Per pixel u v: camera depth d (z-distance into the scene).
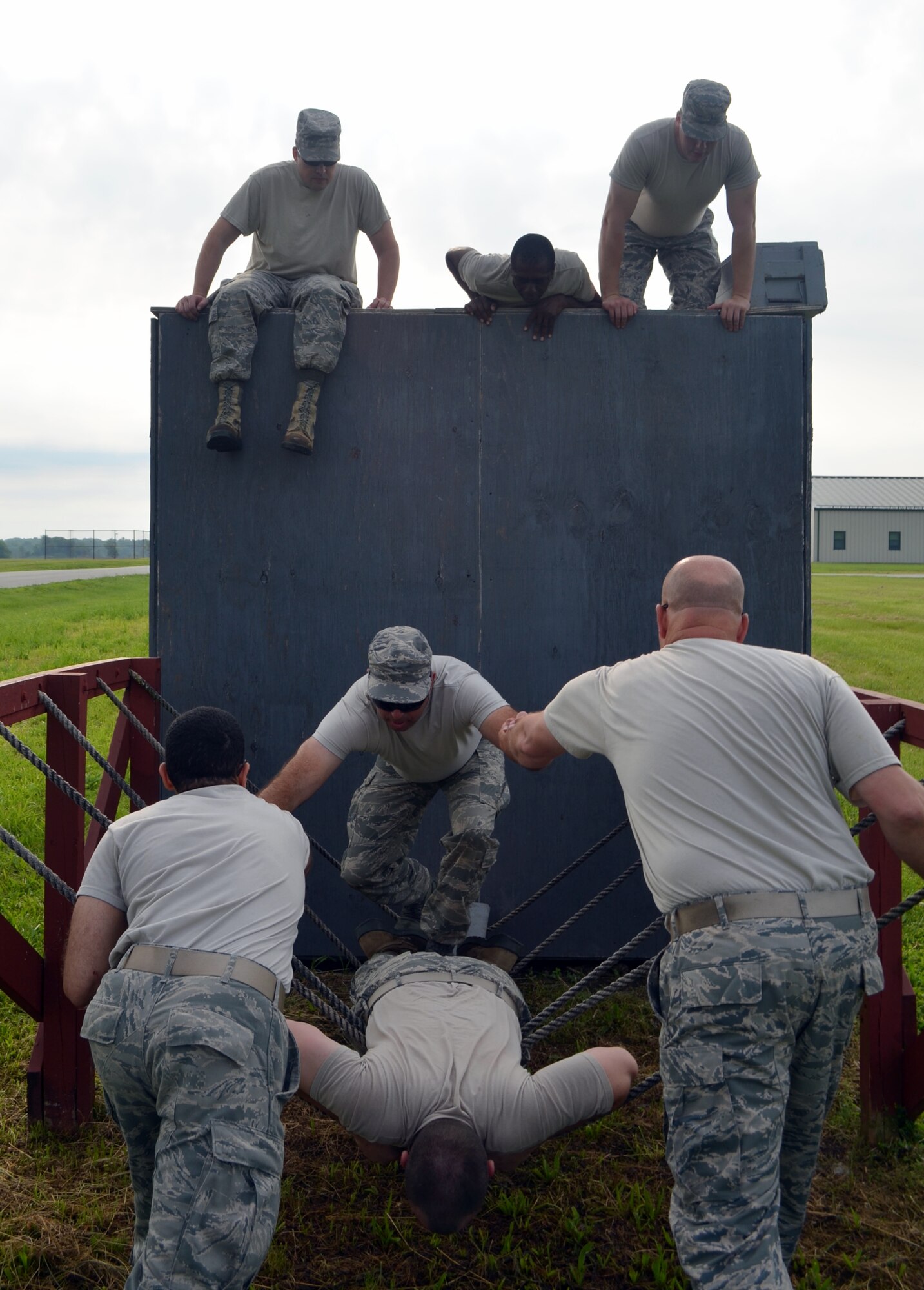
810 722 2.20
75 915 2.24
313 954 4.55
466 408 4.51
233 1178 1.89
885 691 11.36
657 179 4.64
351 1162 3.15
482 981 2.65
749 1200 1.97
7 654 13.80
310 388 4.38
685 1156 2.03
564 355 4.50
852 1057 3.79
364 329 4.48
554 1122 2.23
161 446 4.49
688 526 4.51
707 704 2.21
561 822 4.54
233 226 4.55
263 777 4.51
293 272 4.61
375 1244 2.79
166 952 2.09
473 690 3.20
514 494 4.50
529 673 4.52
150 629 4.51
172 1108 1.94
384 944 3.38
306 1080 2.24
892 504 59.28
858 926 2.11
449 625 4.51
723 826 2.12
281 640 4.50
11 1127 3.32
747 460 4.52
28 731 9.93
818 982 2.04
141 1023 2.01
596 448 4.50
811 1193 3.00
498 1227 2.87
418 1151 2.08
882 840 3.30
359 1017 2.76
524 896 4.55
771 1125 2.00
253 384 4.47
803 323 4.52
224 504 4.49
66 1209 2.90
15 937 3.17
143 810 2.34
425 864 4.56
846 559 58.69
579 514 4.50
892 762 2.15
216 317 4.35
